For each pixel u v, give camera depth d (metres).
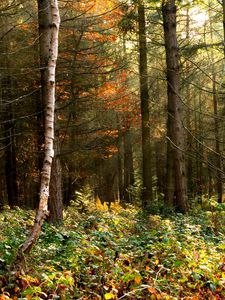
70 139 22.05
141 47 18.62
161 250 7.50
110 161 33.69
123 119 22.80
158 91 22.36
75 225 10.27
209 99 26.98
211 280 6.25
